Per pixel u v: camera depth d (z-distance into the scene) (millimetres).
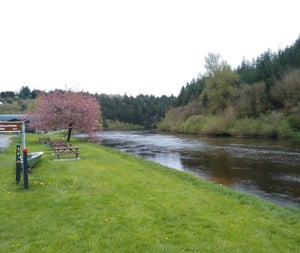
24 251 5887
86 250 5977
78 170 14570
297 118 48938
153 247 6090
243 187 15438
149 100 155375
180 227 7238
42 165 15141
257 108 57625
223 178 17734
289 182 16484
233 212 8672
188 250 6027
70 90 42656
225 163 23250
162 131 89562
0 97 141875
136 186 11414
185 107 87812
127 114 130750
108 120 125375
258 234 6965
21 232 6805
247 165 22094
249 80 69250
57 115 34906
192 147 36312
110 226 7164
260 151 30078
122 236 6602
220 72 67250
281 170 19922
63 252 5879
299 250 6211
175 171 16297
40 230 6902
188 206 8961
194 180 13953
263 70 65250
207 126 62125
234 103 63094
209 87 68875
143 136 64188
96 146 32625
